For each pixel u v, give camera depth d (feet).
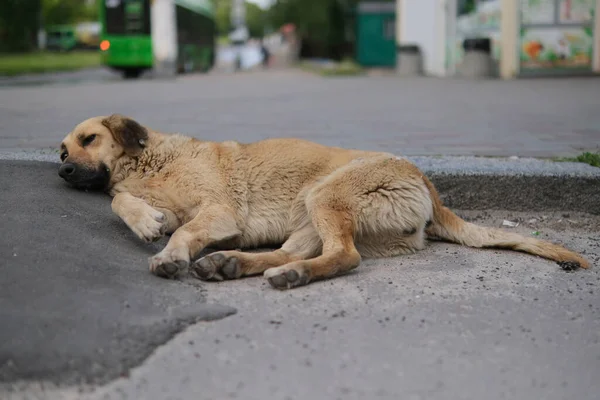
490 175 8.75
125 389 5.09
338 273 6.79
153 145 7.57
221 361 5.38
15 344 5.31
